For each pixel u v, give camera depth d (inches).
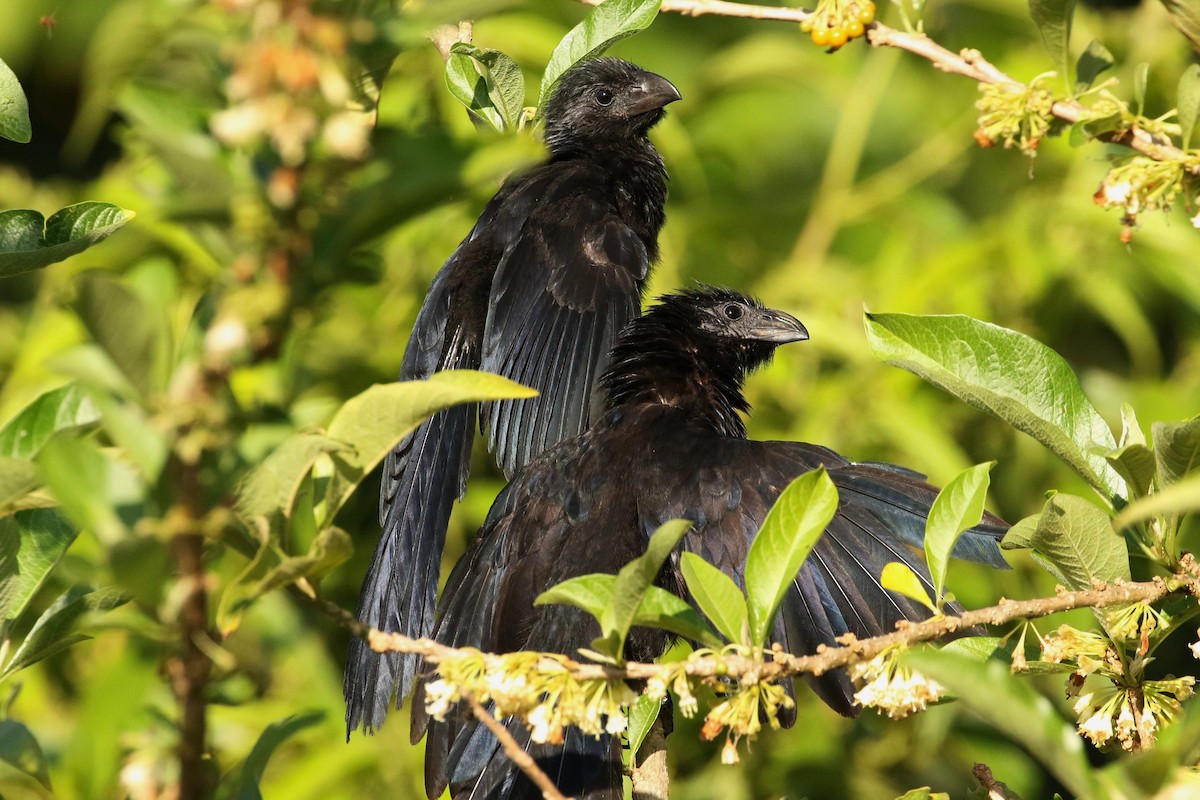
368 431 185.2
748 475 318.0
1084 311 535.8
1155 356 498.0
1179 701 234.4
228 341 160.1
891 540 289.7
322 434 176.7
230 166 164.9
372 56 168.4
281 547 183.5
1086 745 430.6
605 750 285.1
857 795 450.9
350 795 419.5
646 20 300.7
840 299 507.5
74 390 203.9
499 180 181.9
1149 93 502.6
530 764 199.6
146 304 159.2
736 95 613.3
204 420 164.1
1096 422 244.1
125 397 165.2
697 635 206.1
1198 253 489.1
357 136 154.3
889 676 208.2
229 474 172.2
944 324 245.6
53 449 166.4
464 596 327.0
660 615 205.3
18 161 530.6
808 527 207.3
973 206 576.4
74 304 157.2
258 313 160.7
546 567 320.8
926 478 300.5
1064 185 511.8
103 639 394.6
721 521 313.7
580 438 341.4
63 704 391.5
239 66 152.6
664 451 327.9
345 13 163.8
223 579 187.6
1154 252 496.7
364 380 399.5
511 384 180.9
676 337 385.7
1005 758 454.9
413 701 299.0
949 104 590.6
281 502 176.6
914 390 473.4
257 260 163.0
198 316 169.2
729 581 206.7
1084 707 237.5
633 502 323.6
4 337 462.6
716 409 382.6
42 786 225.1
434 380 181.2
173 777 193.8
